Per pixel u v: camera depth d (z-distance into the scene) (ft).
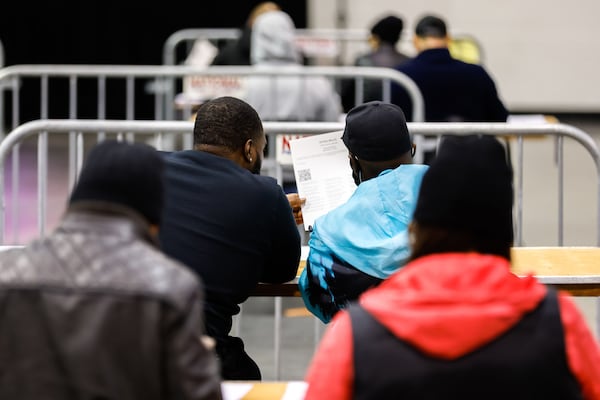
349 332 16.43
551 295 16.67
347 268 26.96
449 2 119.24
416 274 16.65
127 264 17.22
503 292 16.33
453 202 16.93
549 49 119.96
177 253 26.21
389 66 65.77
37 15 121.08
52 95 122.62
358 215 27.02
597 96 120.47
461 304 16.16
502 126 37.11
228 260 26.37
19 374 17.13
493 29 119.65
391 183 27.07
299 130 36.35
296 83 61.36
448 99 58.03
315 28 119.14
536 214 78.18
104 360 16.80
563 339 16.31
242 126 27.91
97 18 120.88
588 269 30.68
